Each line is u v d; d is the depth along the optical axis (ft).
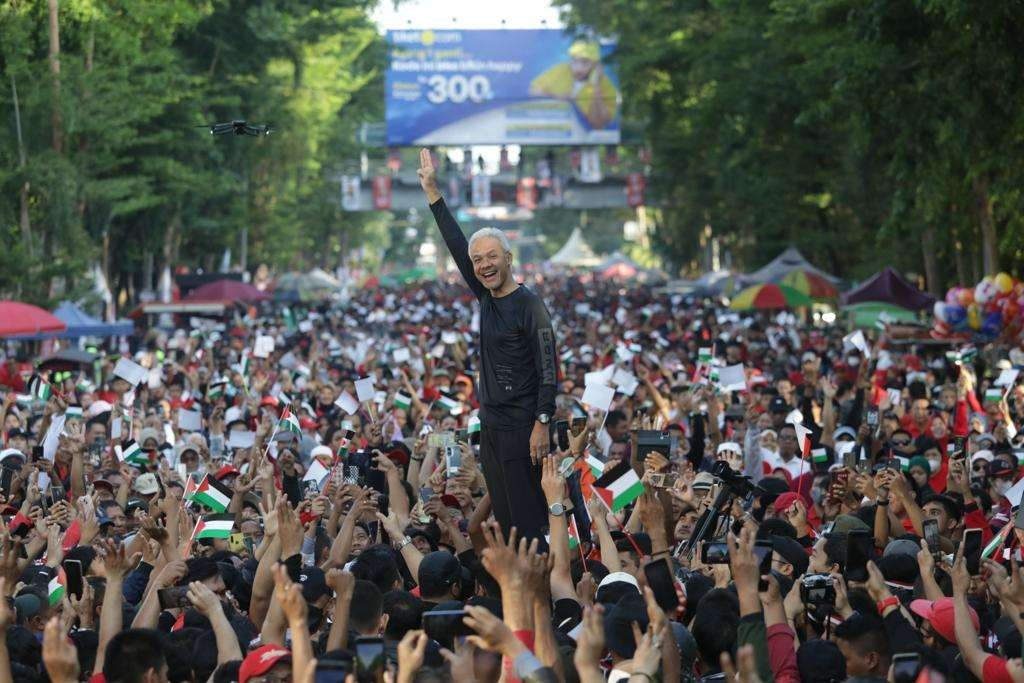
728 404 114.11
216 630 39.11
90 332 180.55
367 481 60.80
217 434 105.19
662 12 349.61
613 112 456.45
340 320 302.86
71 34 202.90
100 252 216.54
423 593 45.52
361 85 453.99
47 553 53.57
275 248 387.14
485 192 508.53
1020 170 144.66
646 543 52.31
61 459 84.33
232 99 264.72
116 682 37.93
